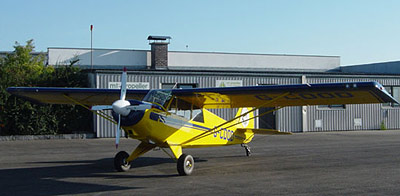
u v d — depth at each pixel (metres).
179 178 9.08
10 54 26.83
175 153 9.84
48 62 29.36
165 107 9.84
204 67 32.38
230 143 12.35
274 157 12.72
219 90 9.76
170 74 22.09
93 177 9.28
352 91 8.83
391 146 15.75
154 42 28.45
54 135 19.92
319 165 10.90
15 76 20.83
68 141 18.70
